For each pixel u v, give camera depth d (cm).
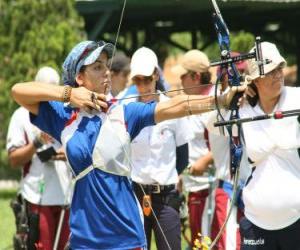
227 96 1054
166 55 4191
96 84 1077
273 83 1169
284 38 4147
